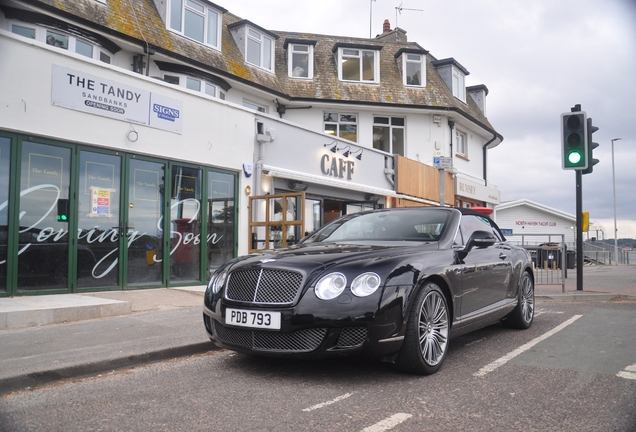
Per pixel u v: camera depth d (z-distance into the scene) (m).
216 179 11.04
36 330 6.11
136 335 5.86
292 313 4.13
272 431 3.22
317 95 18.66
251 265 4.50
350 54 19.98
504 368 4.80
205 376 4.55
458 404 3.73
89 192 8.70
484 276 5.62
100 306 7.03
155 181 9.78
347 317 4.05
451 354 5.41
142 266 9.54
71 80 8.34
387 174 17.20
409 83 20.62
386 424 3.33
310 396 3.92
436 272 4.66
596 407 3.69
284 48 19.48
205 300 4.85
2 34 7.50
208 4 15.28
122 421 3.42
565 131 10.87
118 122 9.05
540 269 11.77
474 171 24.03
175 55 13.59
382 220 5.95
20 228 7.80
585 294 10.74
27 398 3.96
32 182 7.94
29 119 7.82
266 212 11.52
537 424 3.34
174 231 10.12
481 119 24.22
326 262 4.35
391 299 4.17
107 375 4.64
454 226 5.61
